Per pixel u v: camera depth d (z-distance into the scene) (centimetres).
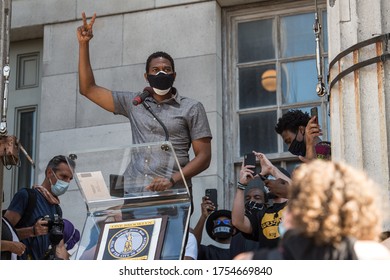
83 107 1208
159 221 693
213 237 959
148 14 1221
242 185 861
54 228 888
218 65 1189
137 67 1208
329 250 443
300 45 1182
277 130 938
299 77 1172
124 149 713
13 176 1225
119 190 712
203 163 880
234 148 1166
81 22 1244
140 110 900
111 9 1233
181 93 1181
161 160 707
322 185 446
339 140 764
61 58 1238
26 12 1270
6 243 854
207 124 897
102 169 717
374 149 745
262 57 1191
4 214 939
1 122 845
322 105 1152
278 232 845
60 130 1208
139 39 1216
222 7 1217
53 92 1226
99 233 704
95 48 1226
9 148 842
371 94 755
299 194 448
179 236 686
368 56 762
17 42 1288
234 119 1177
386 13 771
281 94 1172
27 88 1266
